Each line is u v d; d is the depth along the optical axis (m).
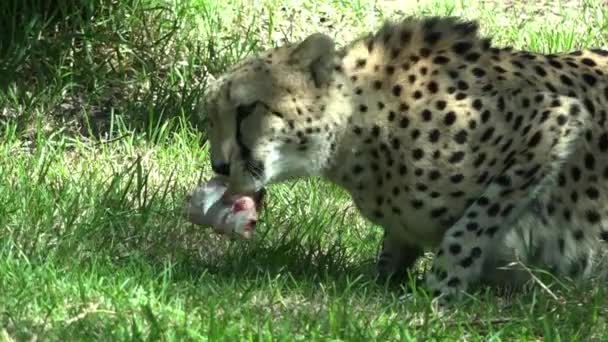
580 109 10.68
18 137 14.75
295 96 10.54
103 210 12.29
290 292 10.60
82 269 10.66
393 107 10.64
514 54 11.05
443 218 10.75
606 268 10.85
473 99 10.59
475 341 9.48
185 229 12.34
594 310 9.85
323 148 10.73
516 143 10.55
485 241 10.60
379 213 11.03
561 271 10.84
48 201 12.37
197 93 15.56
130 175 13.55
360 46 10.97
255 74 10.54
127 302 9.84
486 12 18.02
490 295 10.48
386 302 10.51
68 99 15.82
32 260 10.80
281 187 13.76
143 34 16.67
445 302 10.54
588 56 11.37
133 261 11.04
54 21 16.34
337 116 10.66
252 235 11.20
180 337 9.14
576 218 10.78
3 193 12.49
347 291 10.38
